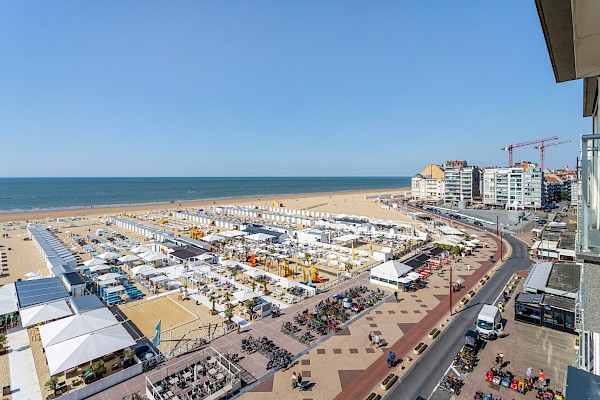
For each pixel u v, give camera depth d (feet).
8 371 91.50
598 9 18.74
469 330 108.06
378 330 113.19
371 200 643.45
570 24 22.39
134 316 126.41
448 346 102.68
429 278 168.35
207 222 358.64
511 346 102.89
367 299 139.23
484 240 263.49
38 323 116.16
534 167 487.20
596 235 22.66
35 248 240.73
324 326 114.32
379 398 79.30
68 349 88.22
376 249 236.02
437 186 599.98
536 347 102.06
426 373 89.10
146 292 151.84
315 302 137.80
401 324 117.70
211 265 193.88
